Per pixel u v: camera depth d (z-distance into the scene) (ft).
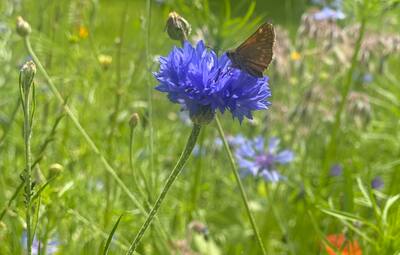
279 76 1.27
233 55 0.62
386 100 1.52
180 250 1.04
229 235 1.20
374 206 0.88
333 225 1.11
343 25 1.36
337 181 1.13
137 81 1.21
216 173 1.33
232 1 1.23
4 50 1.25
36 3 1.37
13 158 1.17
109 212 0.98
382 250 0.85
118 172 1.08
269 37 0.62
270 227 1.16
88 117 1.25
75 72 1.24
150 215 0.63
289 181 1.19
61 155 1.13
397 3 1.18
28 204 0.62
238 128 1.41
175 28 0.79
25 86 0.61
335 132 1.16
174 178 0.64
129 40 1.44
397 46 1.27
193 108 0.63
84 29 1.26
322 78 1.31
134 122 0.85
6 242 0.85
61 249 0.96
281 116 1.27
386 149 1.40
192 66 0.62
